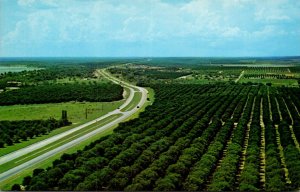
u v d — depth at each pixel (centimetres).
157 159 12588
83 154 13225
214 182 10806
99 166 12194
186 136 16088
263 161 13725
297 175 11188
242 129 17825
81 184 10706
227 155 13362
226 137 16838
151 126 18462
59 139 18325
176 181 10844
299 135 16675
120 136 15612
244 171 11600
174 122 19150
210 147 14412
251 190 10356
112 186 10844
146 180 10812
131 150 13338
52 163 13300
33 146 17175
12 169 13538
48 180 11162
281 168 12050
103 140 15250
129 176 11456
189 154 13075
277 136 17850
